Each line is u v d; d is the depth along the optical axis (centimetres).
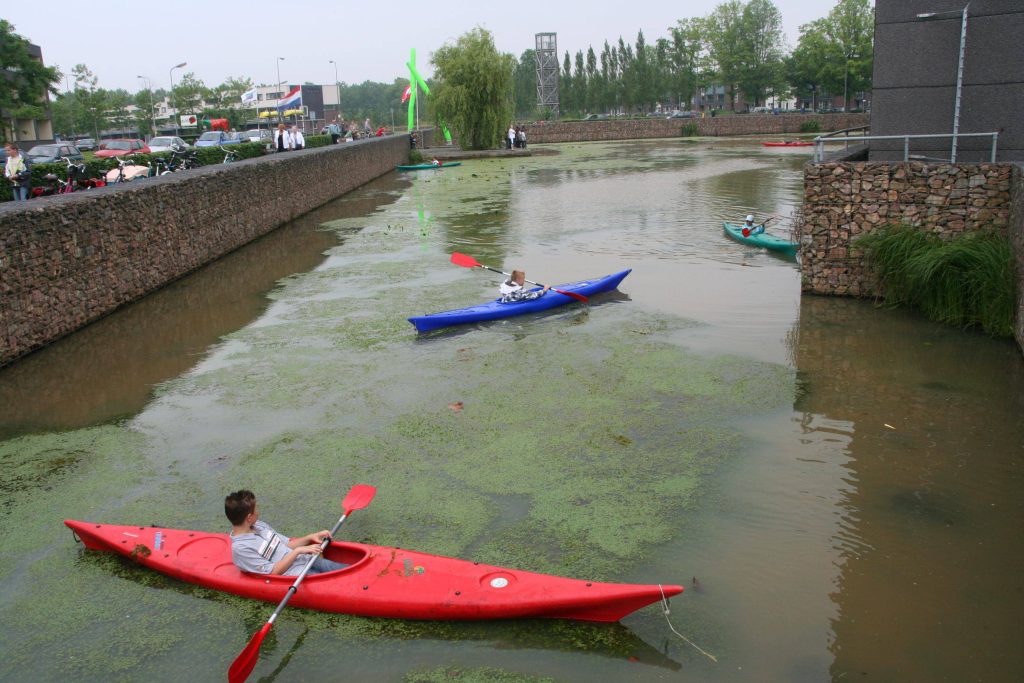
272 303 1310
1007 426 761
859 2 6850
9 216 1010
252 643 440
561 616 493
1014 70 1224
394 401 872
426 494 668
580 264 1545
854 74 6869
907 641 475
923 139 1315
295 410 856
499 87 4597
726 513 624
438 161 4141
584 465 711
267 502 662
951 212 1117
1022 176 964
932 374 901
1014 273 1001
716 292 1291
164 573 557
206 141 3578
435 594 495
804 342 1023
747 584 534
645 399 855
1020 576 534
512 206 2427
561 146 5897
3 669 478
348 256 1691
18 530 634
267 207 2036
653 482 677
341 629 496
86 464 744
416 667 463
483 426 801
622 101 8738
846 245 1202
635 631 489
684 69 8412
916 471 681
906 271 1105
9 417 861
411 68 5766
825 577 539
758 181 2939
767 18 7969
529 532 605
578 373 938
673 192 2662
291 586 505
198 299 1352
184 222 1531
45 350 1084
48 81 3259
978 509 618
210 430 812
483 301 1274
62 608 534
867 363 941
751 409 820
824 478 674
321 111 9406
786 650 470
